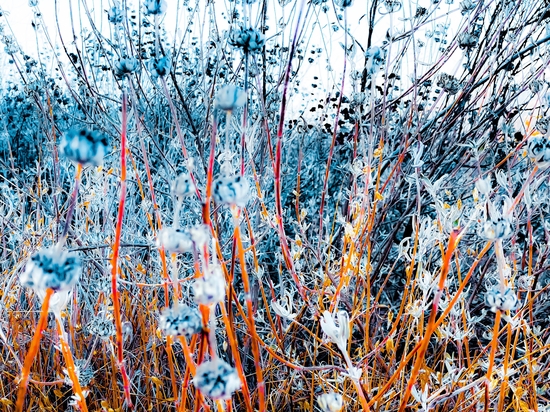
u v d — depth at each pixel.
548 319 0.87
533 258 1.06
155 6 0.58
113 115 1.26
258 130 1.02
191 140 1.23
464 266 1.04
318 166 1.58
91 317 0.87
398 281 1.19
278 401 0.87
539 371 0.73
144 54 1.18
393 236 1.02
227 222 1.13
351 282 0.94
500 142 1.04
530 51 1.02
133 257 0.95
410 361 0.91
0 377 0.77
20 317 0.85
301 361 0.91
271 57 1.22
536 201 0.81
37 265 0.31
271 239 1.19
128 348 0.83
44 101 1.42
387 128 0.96
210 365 0.32
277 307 0.67
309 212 1.36
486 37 1.03
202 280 0.32
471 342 1.08
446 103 1.09
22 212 1.00
